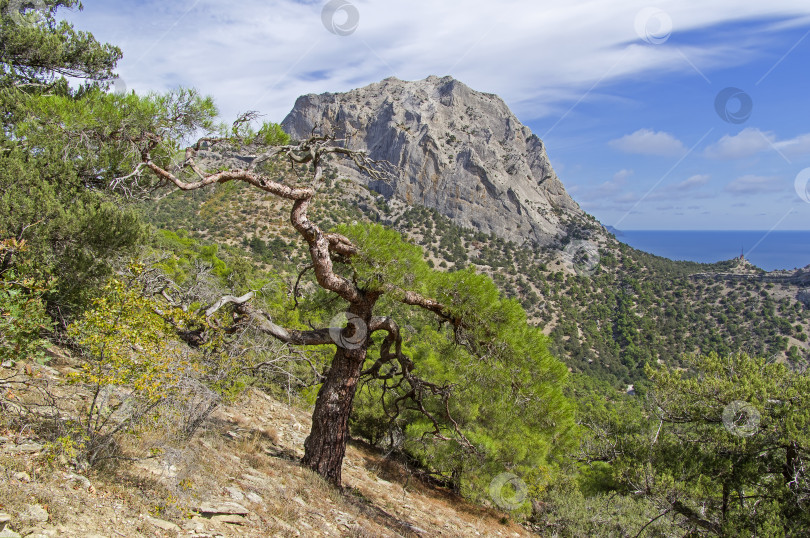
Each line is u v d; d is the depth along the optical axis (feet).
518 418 30.76
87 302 27.84
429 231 382.01
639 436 37.60
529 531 42.68
